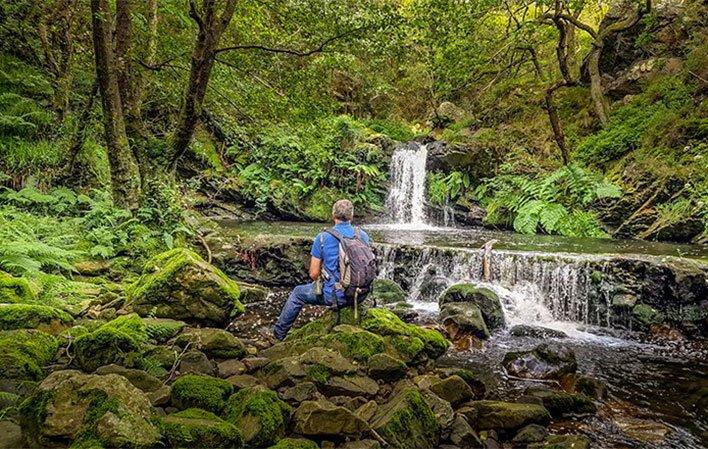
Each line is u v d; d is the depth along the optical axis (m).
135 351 3.76
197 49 6.82
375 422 3.15
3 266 5.14
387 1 7.07
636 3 12.34
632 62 13.55
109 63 6.99
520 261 7.32
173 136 7.61
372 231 11.59
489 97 16.34
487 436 3.46
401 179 14.35
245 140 10.84
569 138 13.13
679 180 9.92
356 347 4.06
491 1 9.89
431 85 16.72
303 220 13.13
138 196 7.60
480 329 5.90
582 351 5.59
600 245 8.95
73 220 7.07
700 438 3.56
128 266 6.69
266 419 2.81
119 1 7.31
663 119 11.12
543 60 16.06
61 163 8.30
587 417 3.87
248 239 8.39
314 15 6.71
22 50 8.78
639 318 6.41
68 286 5.40
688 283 6.25
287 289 8.00
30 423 2.46
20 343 3.56
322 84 8.11
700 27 12.80
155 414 2.68
